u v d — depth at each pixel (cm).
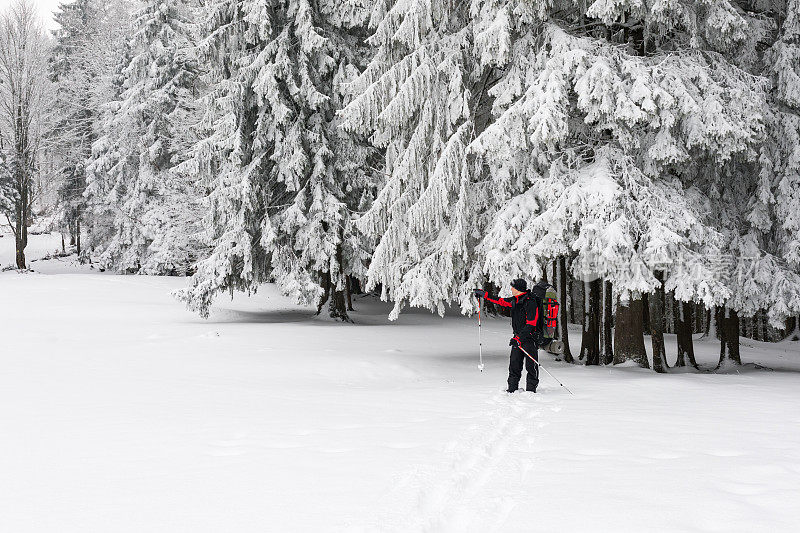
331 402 799
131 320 2075
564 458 496
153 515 375
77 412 726
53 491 426
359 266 2345
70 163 5100
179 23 3919
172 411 733
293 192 2338
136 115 4006
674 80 1111
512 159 1210
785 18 1403
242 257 2239
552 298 893
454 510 380
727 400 802
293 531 344
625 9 1153
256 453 527
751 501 382
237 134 2208
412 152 1362
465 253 1280
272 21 2266
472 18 1376
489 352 1650
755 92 1204
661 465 469
